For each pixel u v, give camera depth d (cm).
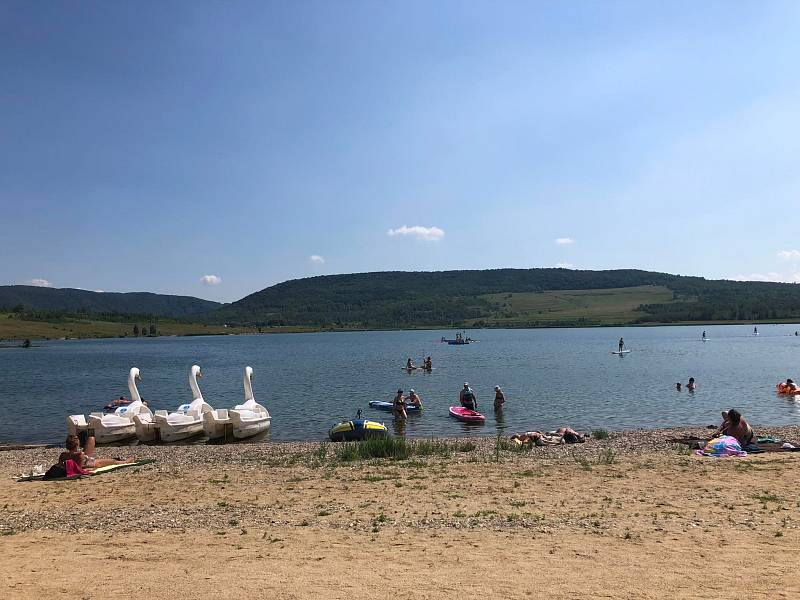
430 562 845
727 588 729
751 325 19400
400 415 2916
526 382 4566
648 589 731
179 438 2509
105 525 1094
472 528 1014
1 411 3525
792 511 1075
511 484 1356
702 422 2753
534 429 2628
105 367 7212
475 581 768
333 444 2188
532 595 720
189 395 4306
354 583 768
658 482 1341
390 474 1502
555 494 1252
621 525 1013
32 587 770
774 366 5725
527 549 895
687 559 835
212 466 1692
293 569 825
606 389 4050
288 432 2709
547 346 10281
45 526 1102
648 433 2278
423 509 1149
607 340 12219
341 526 1044
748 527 981
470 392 3152
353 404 3584
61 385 5047
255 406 2739
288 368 6581
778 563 811
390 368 6331
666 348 8900
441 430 2634
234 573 813
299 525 1057
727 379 4594
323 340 16400
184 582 781
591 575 782
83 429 2475
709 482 1326
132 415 2564
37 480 1552
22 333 18012
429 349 10150
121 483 1475
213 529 1045
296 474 1536
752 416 2894
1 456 2034
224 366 7188
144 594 742
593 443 2019
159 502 1266
